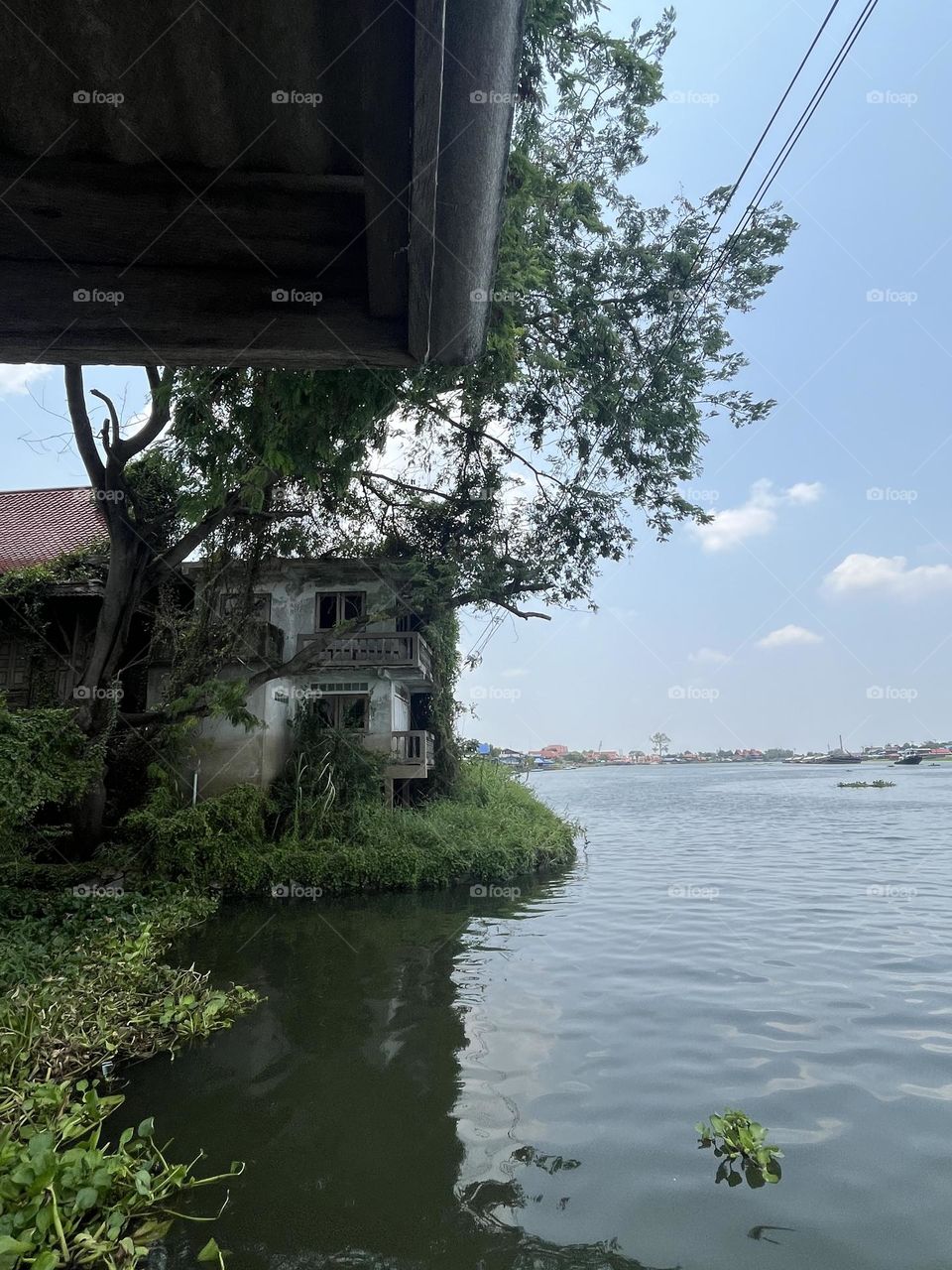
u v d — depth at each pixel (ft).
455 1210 13.98
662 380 45.27
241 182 8.31
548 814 78.43
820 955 30.09
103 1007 23.08
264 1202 14.42
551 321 44.04
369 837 53.67
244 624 54.75
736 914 38.34
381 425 46.44
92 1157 13.61
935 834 74.74
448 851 52.54
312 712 63.31
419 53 6.07
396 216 7.98
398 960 32.14
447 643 77.36
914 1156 15.31
